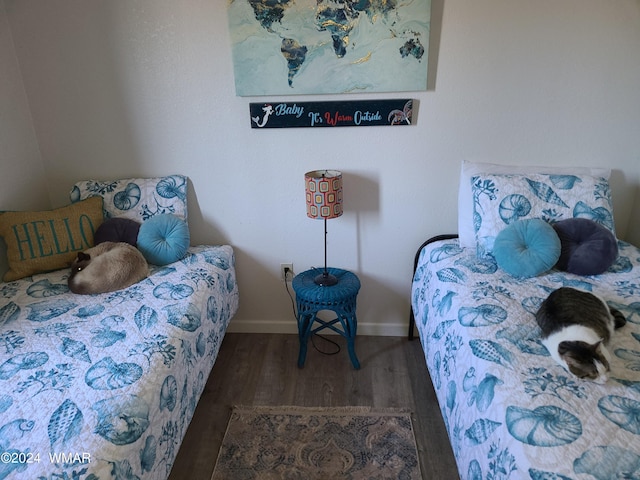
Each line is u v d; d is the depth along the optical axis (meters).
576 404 1.04
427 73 1.87
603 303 1.33
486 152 1.99
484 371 1.20
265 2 1.78
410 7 1.75
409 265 2.24
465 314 1.46
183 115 2.01
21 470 0.95
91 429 1.06
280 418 1.81
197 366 1.58
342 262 2.25
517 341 1.30
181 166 2.11
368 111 1.93
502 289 1.60
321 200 1.86
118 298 1.67
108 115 2.03
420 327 1.91
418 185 2.07
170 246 1.95
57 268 1.92
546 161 2.00
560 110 1.90
